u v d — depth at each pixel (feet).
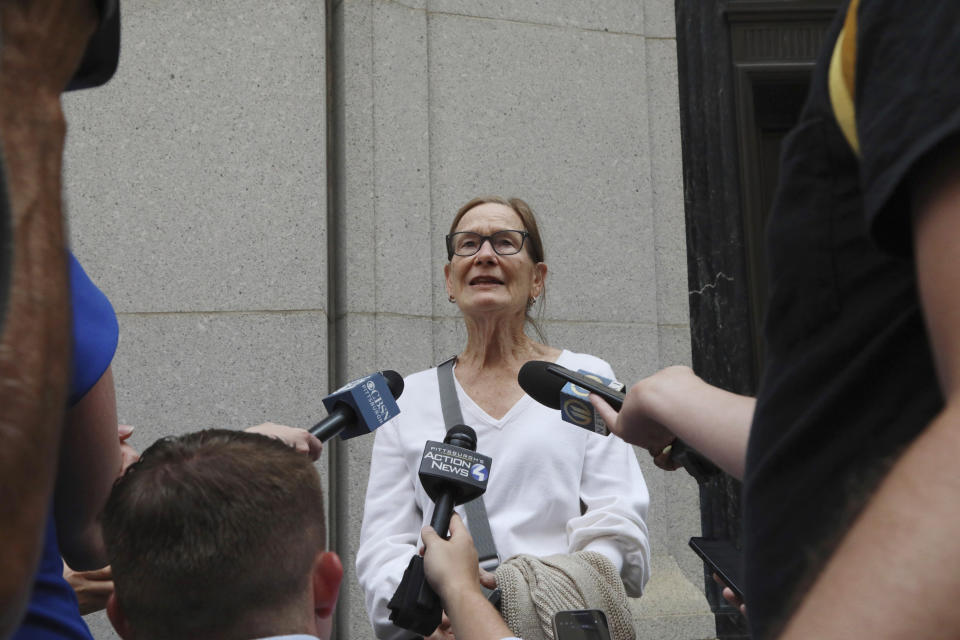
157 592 4.13
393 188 14.17
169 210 13.28
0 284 1.75
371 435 13.28
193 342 13.03
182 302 13.10
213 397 12.96
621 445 9.75
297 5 14.01
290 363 13.19
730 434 4.12
